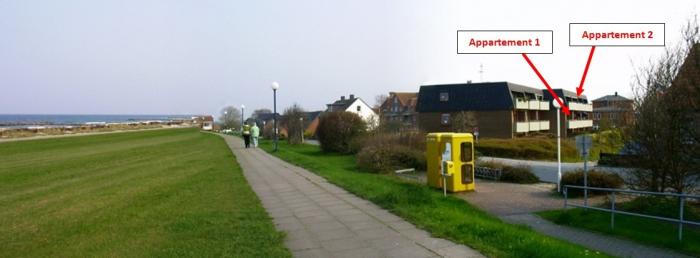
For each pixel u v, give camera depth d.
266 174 14.46
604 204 11.33
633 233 8.91
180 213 8.00
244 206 8.60
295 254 5.62
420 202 8.55
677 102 9.45
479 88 52.16
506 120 49.59
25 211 9.16
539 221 10.50
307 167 16.59
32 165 20.72
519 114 53.59
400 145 22.44
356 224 7.09
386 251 5.65
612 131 11.86
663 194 8.50
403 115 73.56
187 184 11.89
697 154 9.34
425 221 7.00
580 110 65.31
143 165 18.97
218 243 5.97
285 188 11.27
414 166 20.20
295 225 7.16
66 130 62.72
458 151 14.44
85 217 8.12
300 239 6.32
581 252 5.66
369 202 8.94
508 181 17.08
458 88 53.38
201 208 8.44
